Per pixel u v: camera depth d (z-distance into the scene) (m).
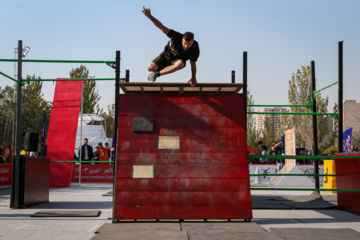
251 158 7.55
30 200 8.86
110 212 7.87
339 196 8.54
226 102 6.80
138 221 6.33
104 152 19.41
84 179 18.56
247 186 6.42
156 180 6.41
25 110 50.47
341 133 9.36
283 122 42.78
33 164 9.05
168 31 6.30
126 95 6.83
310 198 10.51
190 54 6.33
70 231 5.67
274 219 6.98
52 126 15.78
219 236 5.06
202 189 6.38
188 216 6.29
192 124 6.68
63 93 16.00
